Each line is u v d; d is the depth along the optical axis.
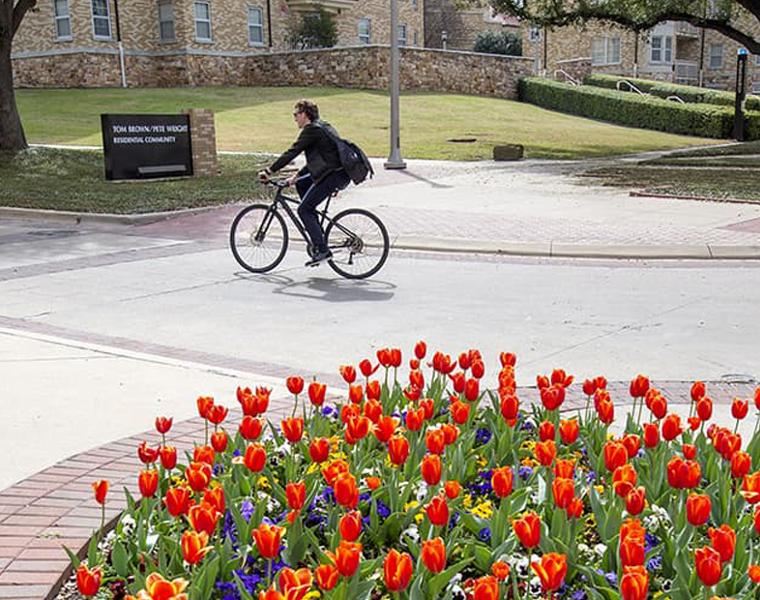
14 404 5.99
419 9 51.44
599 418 4.13
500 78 46.81
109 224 15.51
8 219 16.39
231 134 29.53
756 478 3.17
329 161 10.00
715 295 9.40
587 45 55.19
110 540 3.81
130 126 20.45
